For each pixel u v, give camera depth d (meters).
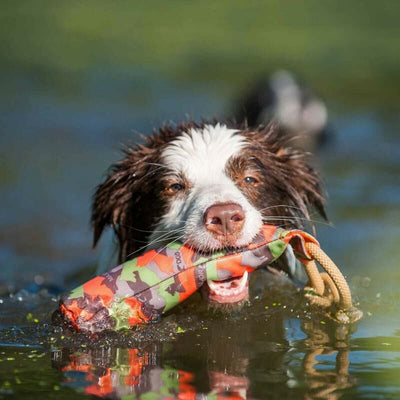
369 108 26.58
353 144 22.69
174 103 27.36
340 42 34.97
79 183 19.53
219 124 11.41
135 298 9.04
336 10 41.16
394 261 13.55
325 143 22.69
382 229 15.54
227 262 9.20
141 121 25.27
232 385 7.36
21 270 14.12
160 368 7.94
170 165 10.53
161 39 36.88
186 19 40.50
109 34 37.81
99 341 8.88
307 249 9.59
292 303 10.38
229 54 33.81
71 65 32.78
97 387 7.38
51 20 40.44
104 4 43.91
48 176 20.06
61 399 7.08
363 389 7.24
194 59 33.50
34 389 7.34
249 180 10.54
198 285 9.21
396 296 11.40
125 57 34.19
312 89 23.86
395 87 28.59
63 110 26.72
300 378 7.56
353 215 16.48
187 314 9.95
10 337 9.22
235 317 9.90
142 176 10.98
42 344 8.87
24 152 22.23
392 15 40.03
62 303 8.98
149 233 10.81
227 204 9.22
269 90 23.38
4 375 7.76
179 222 10.04
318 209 12.01
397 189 18.42
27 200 18.39
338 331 9.38
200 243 9.22
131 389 7.30
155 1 44.06
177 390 7.26
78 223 17.03
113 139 23.50
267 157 11.09
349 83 29.25
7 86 29.72
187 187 10.41
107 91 29.31
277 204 10.98
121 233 11.34
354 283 12.25
